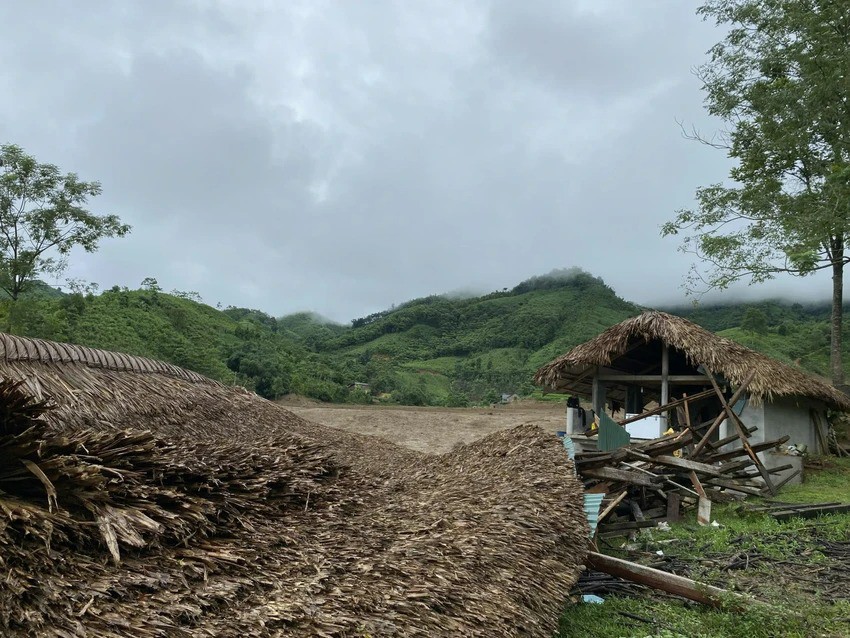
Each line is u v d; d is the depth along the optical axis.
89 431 3.20
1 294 28.28
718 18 18.72
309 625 2.62
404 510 4.66
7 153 21.02
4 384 2.63
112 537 2.47
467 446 7.93
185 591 2.49
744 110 18.66
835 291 18.97
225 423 7.36
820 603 5.51
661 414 12.93
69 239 22.16
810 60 16.33
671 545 7.68
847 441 16.27
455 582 3.52
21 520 2.32
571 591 5.86
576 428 14.84
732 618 5.11
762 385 11.03
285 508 3.91
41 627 2.00
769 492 10.42
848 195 15.37
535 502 5.32
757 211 18.16
